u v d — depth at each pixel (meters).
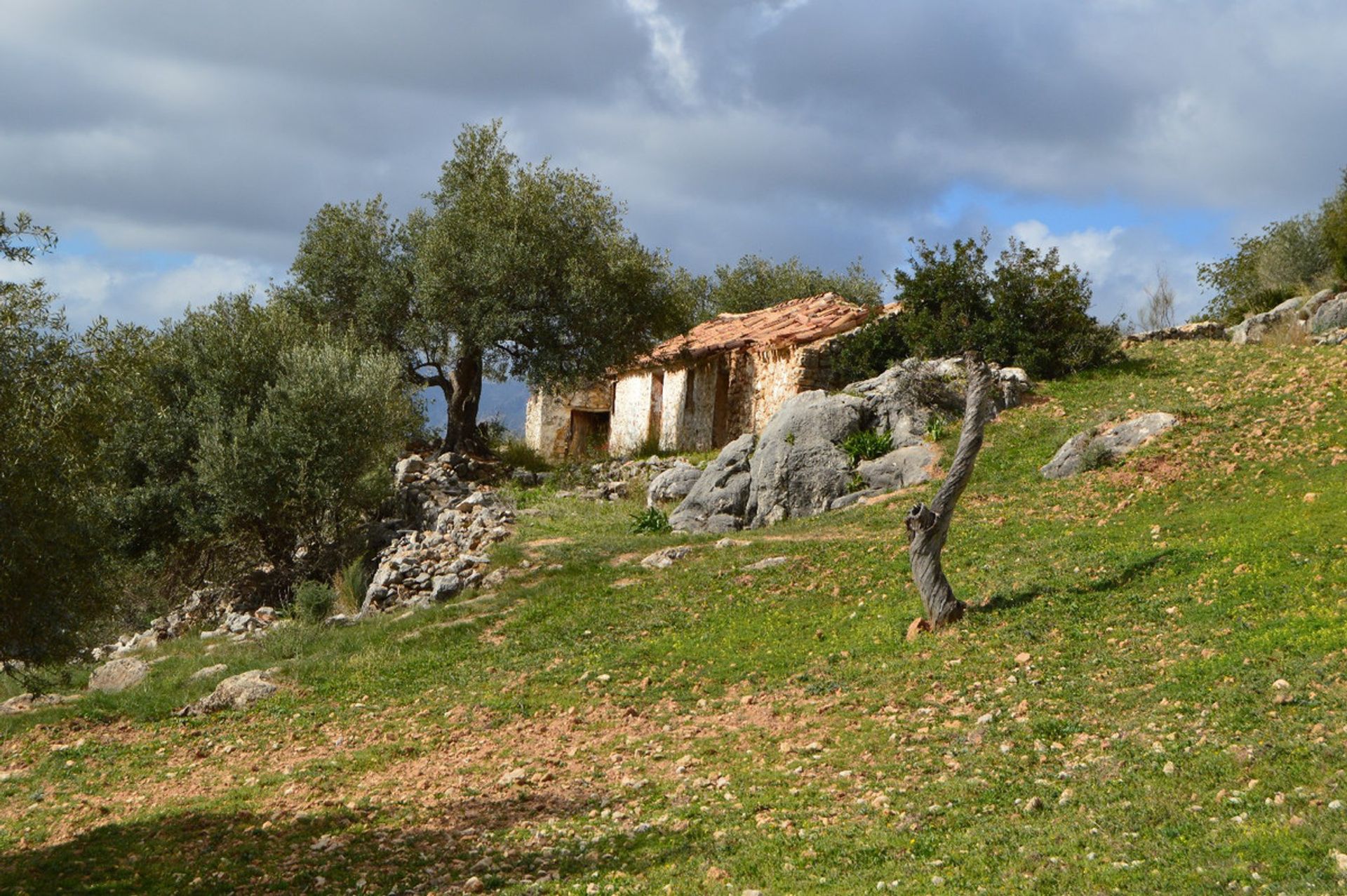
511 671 17.62
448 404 38.62
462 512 28.38
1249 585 14.05
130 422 27.86
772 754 12.55
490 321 35.22
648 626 18.64
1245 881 7.51
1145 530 17.84
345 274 37.28
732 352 37.19
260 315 31.78
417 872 10.18
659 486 29.03
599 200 37.75
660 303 38.31
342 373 29.03
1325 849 7.70
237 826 12.15
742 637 17.27
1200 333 34.44
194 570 29.88
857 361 32.81
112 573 13.05
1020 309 30.62
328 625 22.00
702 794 11.55
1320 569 13.95
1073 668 13.13
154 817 12.65
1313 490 17.89
